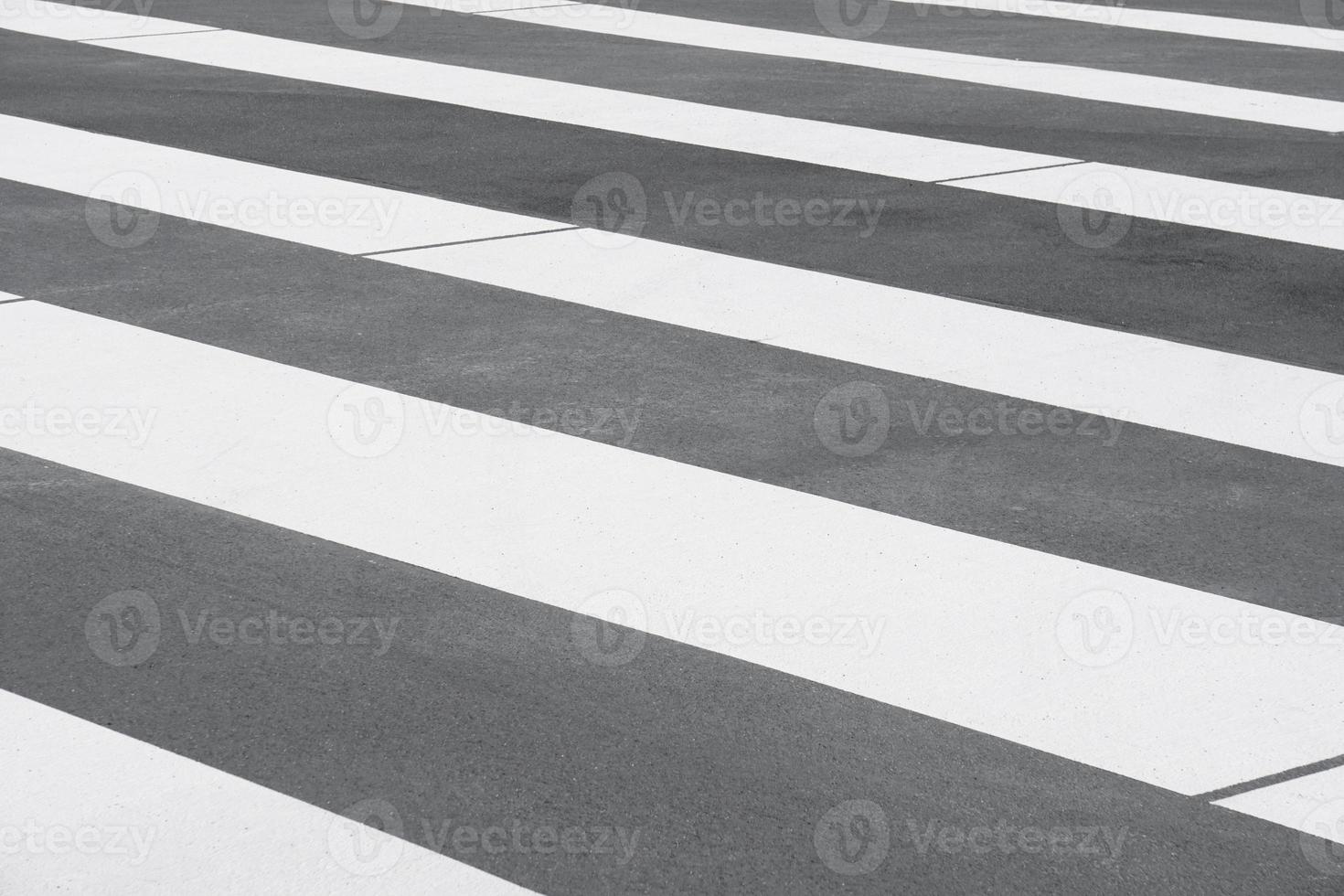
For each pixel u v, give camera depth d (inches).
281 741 142.3
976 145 333.4
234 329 234.1
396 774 138.1
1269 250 278.8
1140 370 229.8
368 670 153.2
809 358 230.4
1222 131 350.9
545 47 411.5
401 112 345.7
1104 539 182.4
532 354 228.7
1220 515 188.9
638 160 316.8
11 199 285.9
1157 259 273.3
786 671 154.9
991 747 144.1
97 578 168.4
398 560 173.8
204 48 402.3
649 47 414.6
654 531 181.0
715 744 143.4
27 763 138.1
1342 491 195.3
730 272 262.1
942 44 428.1
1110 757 143.0
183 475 191.2
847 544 179.3
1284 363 233.5
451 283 253.9
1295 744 145.5
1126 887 126.4
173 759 139.4
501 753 141.3
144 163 308.5
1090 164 323.9
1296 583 174.1
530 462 196.7
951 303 252.2
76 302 242.1
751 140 332.2
